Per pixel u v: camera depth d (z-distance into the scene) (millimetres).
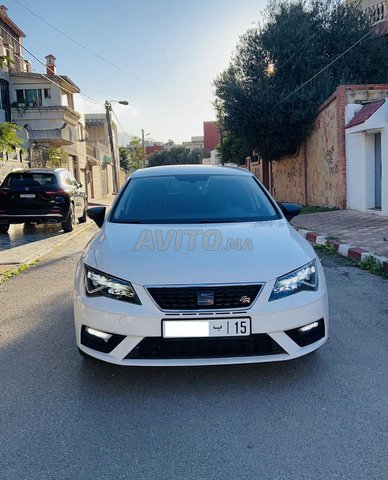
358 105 15188
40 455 2613
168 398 3217
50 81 25547
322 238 9711
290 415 2969
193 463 2520
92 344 3334
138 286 3182
